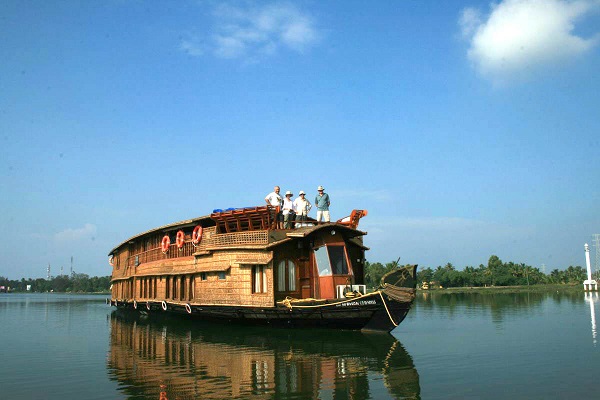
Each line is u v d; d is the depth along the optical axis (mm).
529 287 110562
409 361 13648
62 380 11938
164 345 17812
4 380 11992
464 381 11203
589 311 31453
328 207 22250
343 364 13273
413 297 17031
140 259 34406
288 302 18844
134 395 10391
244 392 10453
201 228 24234
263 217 22203
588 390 10289
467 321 25297
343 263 19984
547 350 15414
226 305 21516
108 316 33688
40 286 179500
